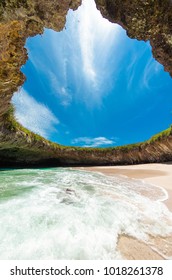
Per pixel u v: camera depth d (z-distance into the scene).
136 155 24.89
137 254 4.05
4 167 23.58
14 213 5.25
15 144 18.73
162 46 11.72
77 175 14.46
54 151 23.30
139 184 11.12
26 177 12.48
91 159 25.72
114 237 4.45
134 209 6.41
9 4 7.93
